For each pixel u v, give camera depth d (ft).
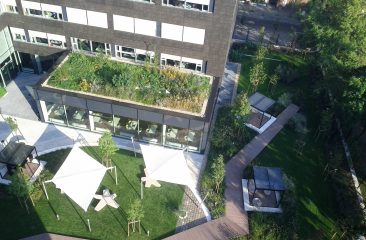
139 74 123.03
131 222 91.97
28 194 98.27
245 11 197.67
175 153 102.47
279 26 186.80
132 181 106.42
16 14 125.29
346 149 119.44
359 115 108.17
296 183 109.70
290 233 94.68
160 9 114.21
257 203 102.42
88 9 119.44
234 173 110.83
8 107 127.65
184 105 112.27
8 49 132.57
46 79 118.62
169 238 93.56
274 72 150.30
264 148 119.55
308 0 194.90
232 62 156.76
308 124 129.90
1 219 94.89
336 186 108.78
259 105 127.13
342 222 98.94
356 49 121.80
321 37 135.64
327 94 134.82
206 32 115.85
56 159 111.04
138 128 117.08
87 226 94.63
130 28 121.29
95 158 112.16
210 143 119.75
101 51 130.21
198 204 101.91
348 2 130.00
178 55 124.16
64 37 128.67
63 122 122.62
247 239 94.02
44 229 93.45
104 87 116.06
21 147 106.73
